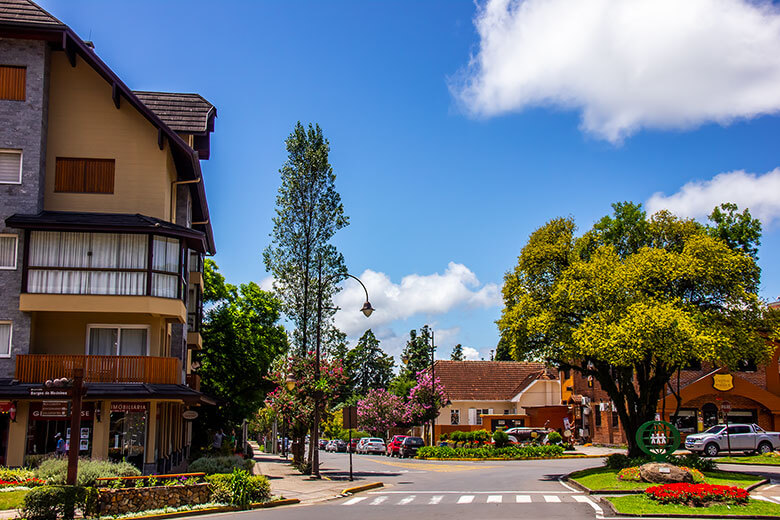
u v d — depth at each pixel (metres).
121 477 19.91
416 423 63.72
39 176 26.08
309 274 35.41
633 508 17.55
